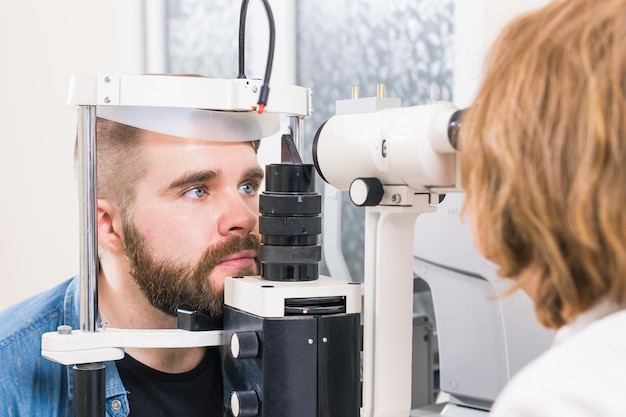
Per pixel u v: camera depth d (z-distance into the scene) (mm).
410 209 878
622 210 480
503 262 562
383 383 923
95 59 2344
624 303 522
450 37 1936
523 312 1050
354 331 934
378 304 915
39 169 2309
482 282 1086
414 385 1286
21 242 2340
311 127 2244
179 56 2500
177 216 1051
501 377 1081
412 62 2018
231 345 926
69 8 2289
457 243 1100
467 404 1148
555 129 505
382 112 895
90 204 939
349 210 2117
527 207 518
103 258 1080
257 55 2303
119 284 1077
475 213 569
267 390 899
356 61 2137
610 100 485
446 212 1113
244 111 1020
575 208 490
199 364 1079
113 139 1060
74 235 2281
